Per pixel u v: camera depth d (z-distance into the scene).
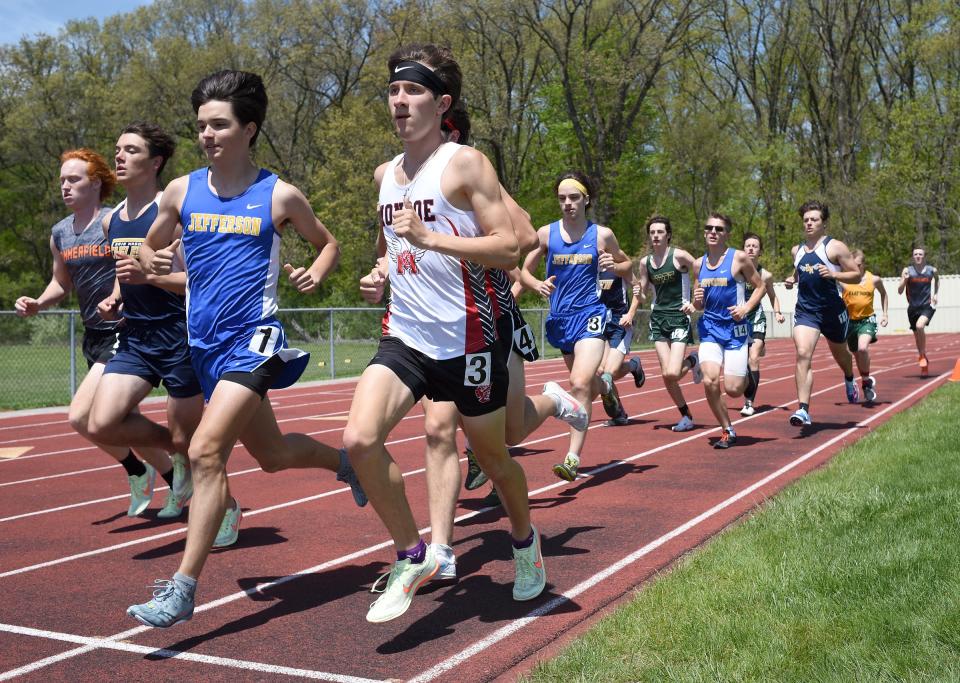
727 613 3.44
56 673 3.13
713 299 8.15
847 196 45.50
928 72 46.88
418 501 6.09
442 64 3.50
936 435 7.53
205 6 42.47
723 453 7.98
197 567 3.43
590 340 6.32
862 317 11.71
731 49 49.16
